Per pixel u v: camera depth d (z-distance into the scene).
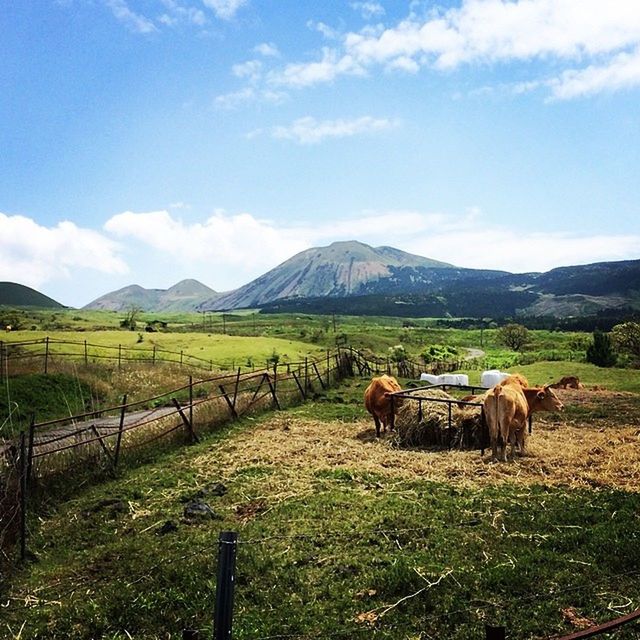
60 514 11.70
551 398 16.06
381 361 55.16
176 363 38.22
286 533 9.64
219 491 12.38
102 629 7.18
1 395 21.89
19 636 7.12
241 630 6.78
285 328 146.38
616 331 59.84
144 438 16.47
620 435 16.59
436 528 9.55
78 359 34.66
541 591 7.36
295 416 21.50
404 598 7.33
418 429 16.03
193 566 8.45
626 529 9.09
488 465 13.50
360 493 11.69
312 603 7.39
